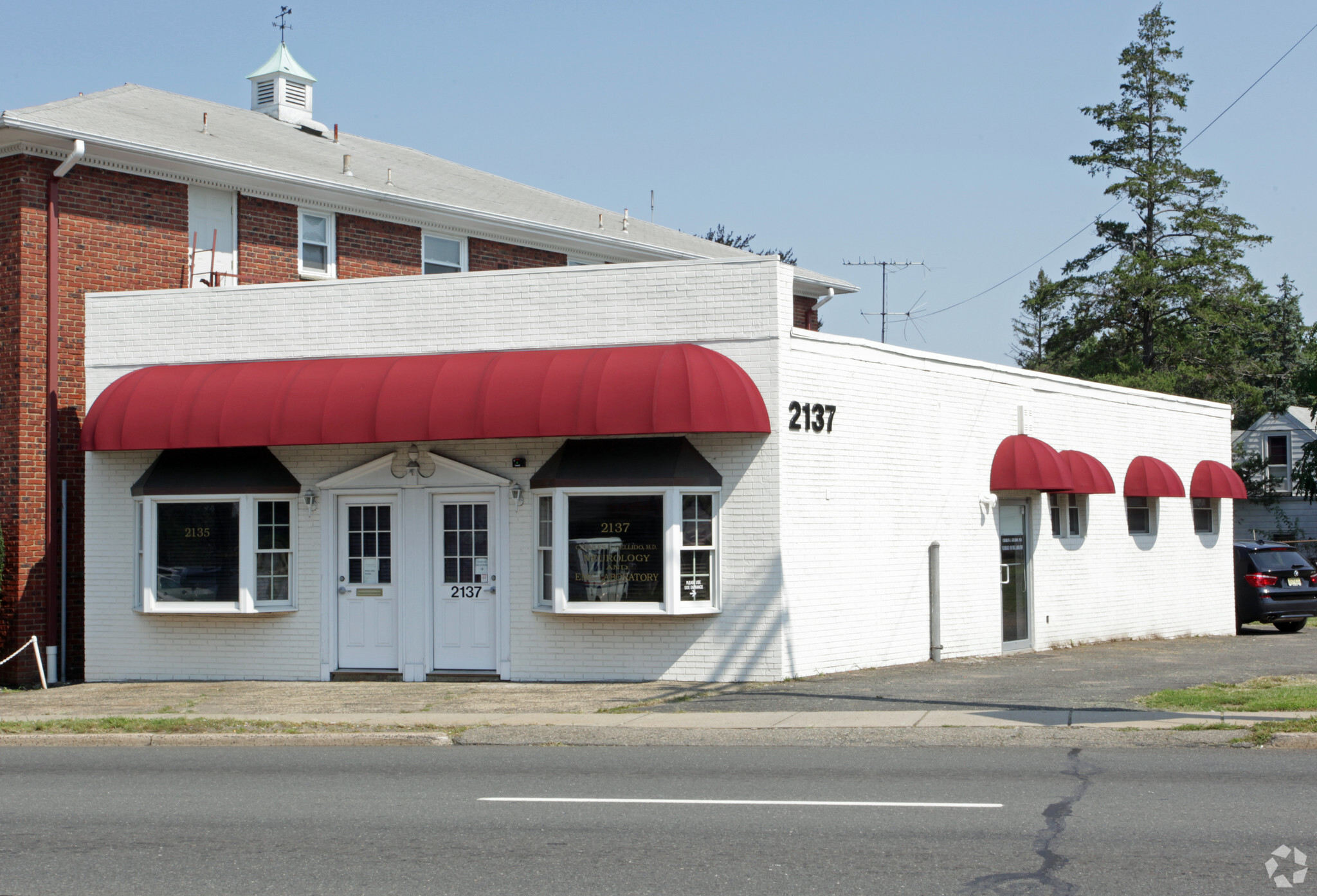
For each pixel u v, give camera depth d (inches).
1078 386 904.9
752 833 326.0
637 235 1146.0
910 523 738.2
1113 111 2016.5
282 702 617.3
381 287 700.7
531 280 679.1
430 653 681.6
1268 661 714.8
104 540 727.7
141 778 433.7
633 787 393.7
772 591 638.5
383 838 329.7
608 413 622.2
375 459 690.2
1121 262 1951.3
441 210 950.4
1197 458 1048.8
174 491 698.2
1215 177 1955.0
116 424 696.4
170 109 971.3
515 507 671.1
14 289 757.9
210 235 848.9
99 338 739.4
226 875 294.8
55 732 530.0
